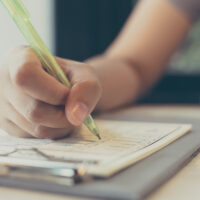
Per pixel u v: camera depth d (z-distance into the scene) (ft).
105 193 0.86
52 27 3.64
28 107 1.19
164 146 1.19
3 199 0.88
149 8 2.87
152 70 2.71
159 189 0.94
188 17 2.82
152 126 1.47
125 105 2.42
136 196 0.85
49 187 0.89
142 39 2.74
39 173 0.93
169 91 3.47
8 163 1.02
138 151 1.09
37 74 1.13
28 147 1.16
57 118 1.20
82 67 1.30
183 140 1.28
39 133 1.25
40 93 1.14
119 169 0.97
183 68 3.43
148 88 2.75
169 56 2.82
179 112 2.06
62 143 1.21
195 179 1.00
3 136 1.34
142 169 0.99
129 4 3.63
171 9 2.78
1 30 3.59
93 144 1.18
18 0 1.17
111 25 3.68
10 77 1.23
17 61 1.16
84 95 1.15
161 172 0.97
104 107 2.07
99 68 2.21
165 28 2.76
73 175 0.91
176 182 0.98
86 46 3.64
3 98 1.28
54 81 1.15
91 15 3.65
